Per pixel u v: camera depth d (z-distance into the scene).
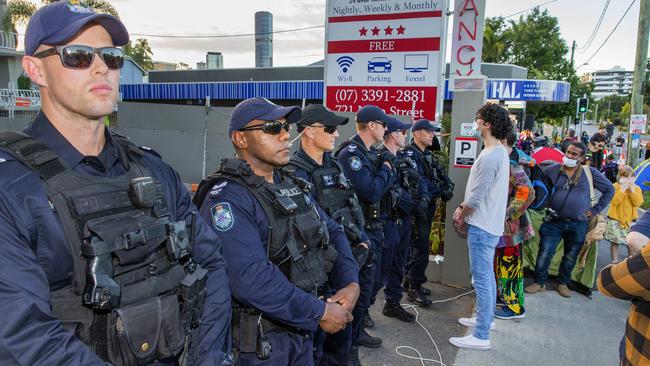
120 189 1.15
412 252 4.17
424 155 4.32
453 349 3.38
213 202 1.72
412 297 4.21
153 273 1.16
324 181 2.58
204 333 1.35
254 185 1.76
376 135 3.25
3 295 0.93
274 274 1.65
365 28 5.66
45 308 0.97
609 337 3.63
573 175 4.34
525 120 20.64
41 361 0.94
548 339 3.58
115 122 10.91
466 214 3.27
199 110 9.20
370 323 3.69
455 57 4.78
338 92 5.91
